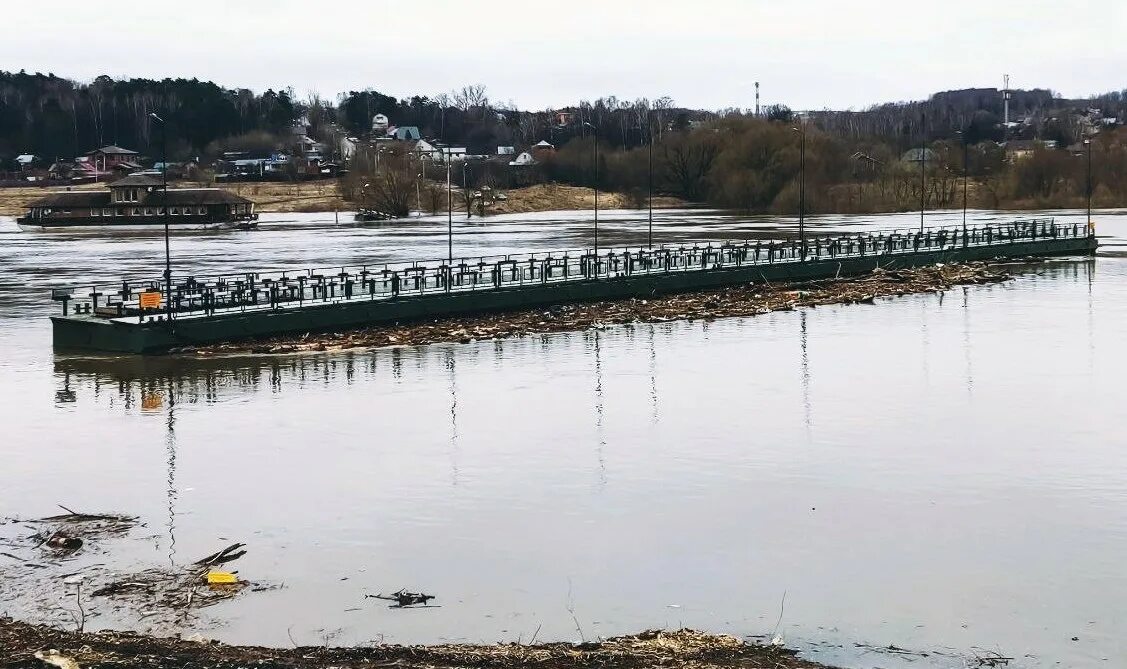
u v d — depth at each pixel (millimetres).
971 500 37875
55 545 33562
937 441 45188
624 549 33688
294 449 44375
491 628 28234
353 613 29078
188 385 56125
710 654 25938
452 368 60562
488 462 42500
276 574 31594
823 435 46188
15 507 37375
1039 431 46656
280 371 59688
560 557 33031
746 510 37031
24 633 26219
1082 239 126375
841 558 32906
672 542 34250
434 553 33344
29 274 114125
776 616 29016
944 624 28516
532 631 28109
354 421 48781
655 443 45094
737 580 31344
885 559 32812
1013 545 33781
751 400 52594
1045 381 56594
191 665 23906
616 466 41969
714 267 95938
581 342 69188
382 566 32312
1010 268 113125
